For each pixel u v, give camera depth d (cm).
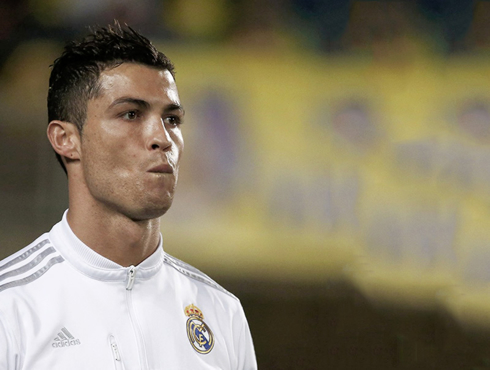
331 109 1095
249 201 1059
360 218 1023
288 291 831
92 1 1113
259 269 964
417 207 1001
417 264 962
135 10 1116
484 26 1087
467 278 943
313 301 785
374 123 1078
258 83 1109
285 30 1130
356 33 1122
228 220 1053
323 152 1070
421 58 1099
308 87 1107
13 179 968
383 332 667
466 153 1025
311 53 1122
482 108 1062
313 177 1055
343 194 1038
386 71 1104
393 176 1035
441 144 1043
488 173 1004
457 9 1096
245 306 732
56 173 977
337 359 561
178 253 1009
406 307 805
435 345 636
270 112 1096
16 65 1093
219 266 973
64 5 1111
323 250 1012
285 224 1045
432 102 1077
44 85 1091
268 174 1066
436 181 1016
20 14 1107
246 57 1120
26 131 1021
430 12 1105
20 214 929
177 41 1120
